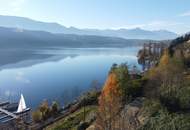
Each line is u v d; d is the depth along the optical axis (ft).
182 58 351.46
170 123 148.05
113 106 197.77
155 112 168.76
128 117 172.24
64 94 571.28
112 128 171.42
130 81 247.09
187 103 170.50
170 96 183.11
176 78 228.84
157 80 238.48
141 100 206.18
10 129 352.49
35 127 319.27
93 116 247.70
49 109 351.46
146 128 152.66
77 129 237.04
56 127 267.80
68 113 313.73
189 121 146.10
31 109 479.41
